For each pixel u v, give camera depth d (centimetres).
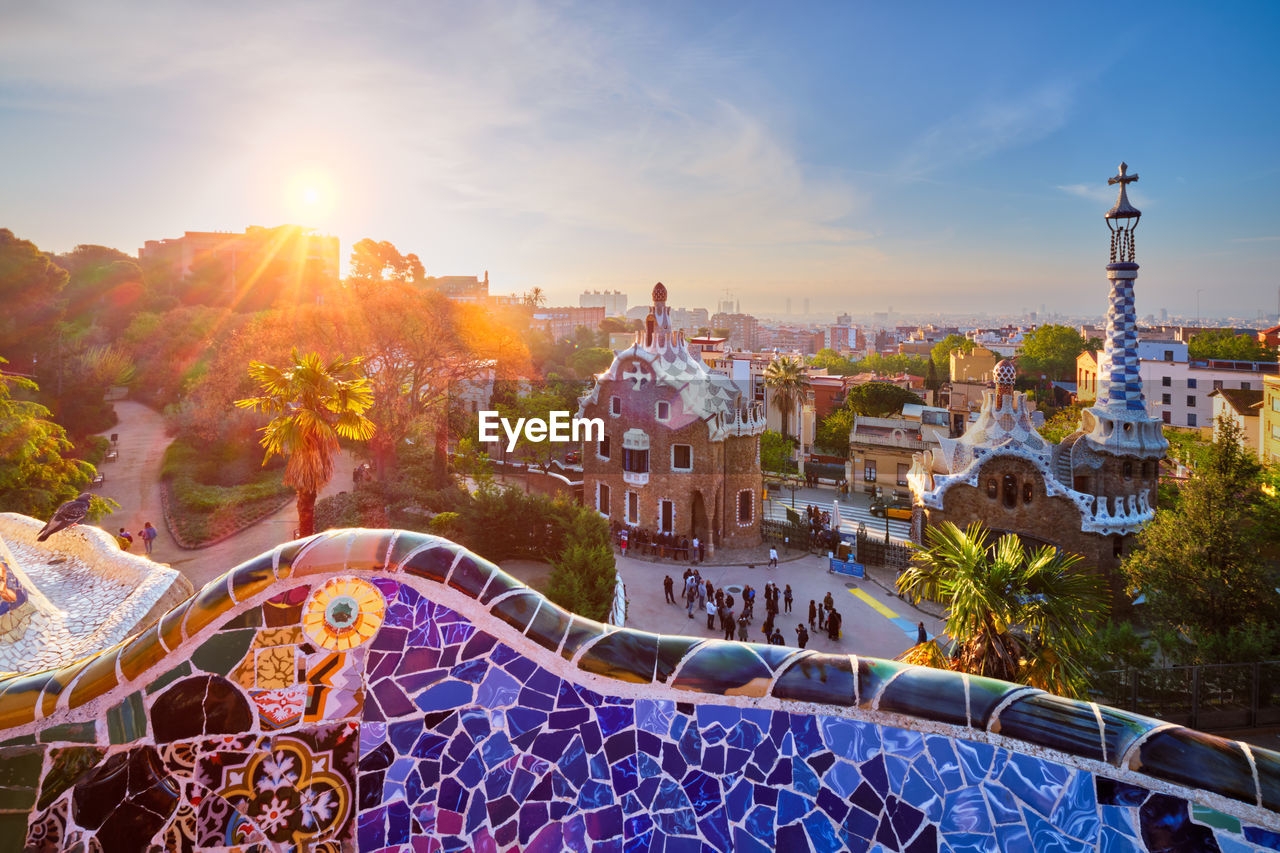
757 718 327
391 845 332
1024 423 3509
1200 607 2309
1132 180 3253
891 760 312
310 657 335
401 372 5047
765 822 321
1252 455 2459
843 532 4866
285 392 2555
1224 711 2077
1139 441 3281
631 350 4541
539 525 3259
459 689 338
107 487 4656
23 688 333
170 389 7194
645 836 328
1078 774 289
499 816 333
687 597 3394
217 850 327
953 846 298
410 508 4278
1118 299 3359
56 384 6353
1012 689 315
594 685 337
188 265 12188
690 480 4388
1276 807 264
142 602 926
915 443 6038
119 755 327
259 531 3925
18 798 324
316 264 12062
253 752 330
